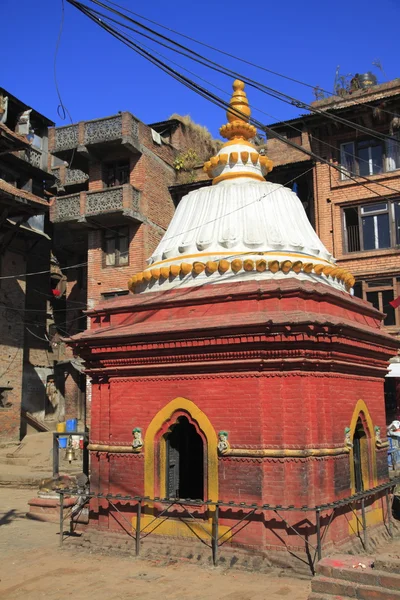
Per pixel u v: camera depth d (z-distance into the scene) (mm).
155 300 11773
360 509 11297
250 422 10039
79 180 36562
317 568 7820
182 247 12367
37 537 12844
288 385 9992
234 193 13070
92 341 11695
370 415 12266
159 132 37781
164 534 10523
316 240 13148
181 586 8773
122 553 10562
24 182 32469
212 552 9844
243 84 14570
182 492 12969
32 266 36594
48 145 34125
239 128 14297
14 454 27797
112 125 30531
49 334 37250
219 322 10500
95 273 31391
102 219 30422
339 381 10969
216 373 10516
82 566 10031
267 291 10500
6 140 27078
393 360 26078
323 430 10133
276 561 9328
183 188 33594
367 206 28047
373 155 28219
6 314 31531
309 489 9609
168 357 10930
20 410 31859
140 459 11047
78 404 33594
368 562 7910
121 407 11477
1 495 20547
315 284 11102
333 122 28219
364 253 27422
